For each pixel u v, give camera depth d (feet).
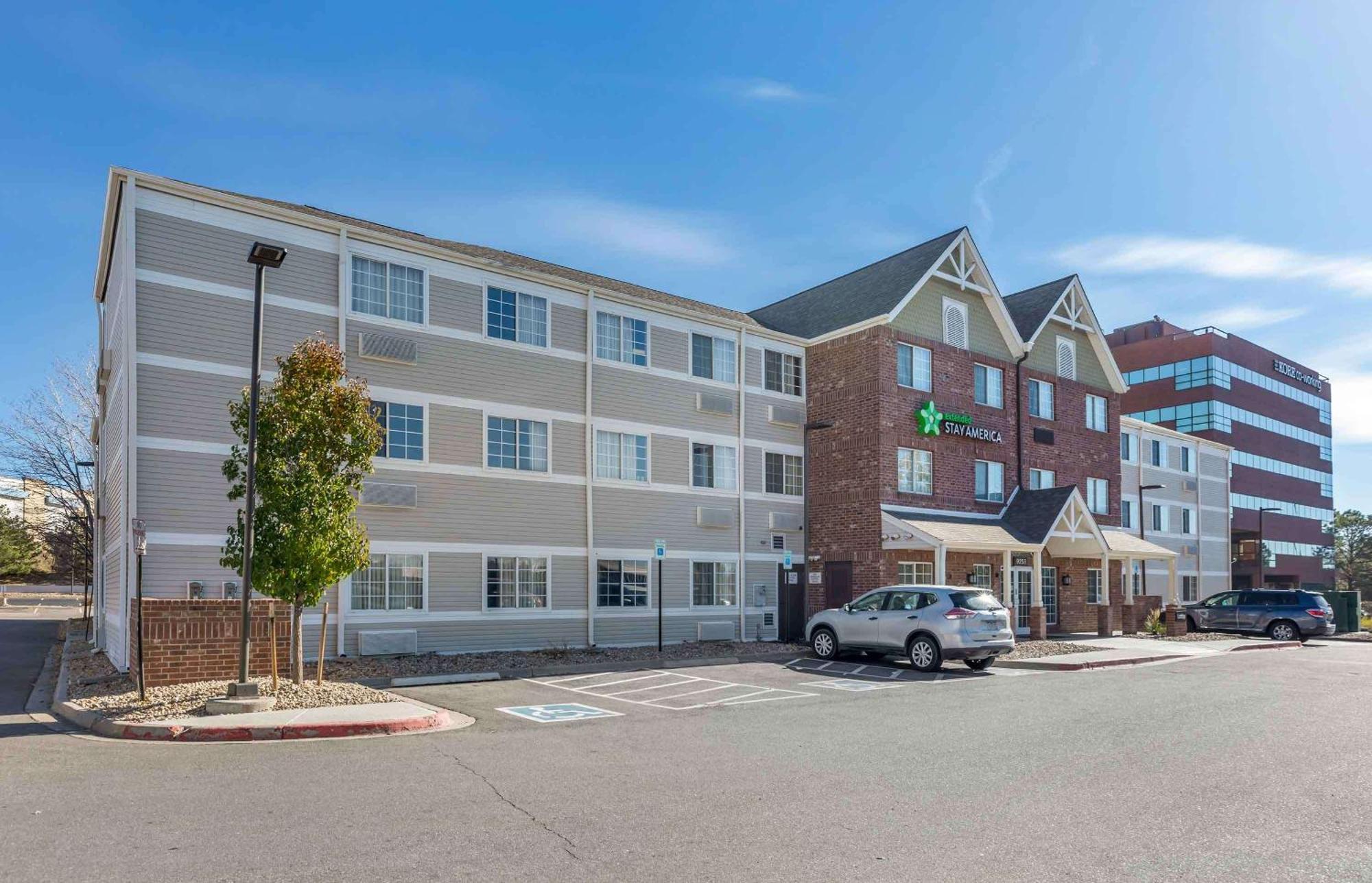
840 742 33.88
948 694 48.06
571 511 69.67
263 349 56.08
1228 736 35.17
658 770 28.68
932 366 88.02
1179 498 148.15
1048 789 26.32
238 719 35.65
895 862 19.56
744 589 80.74
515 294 68.59
